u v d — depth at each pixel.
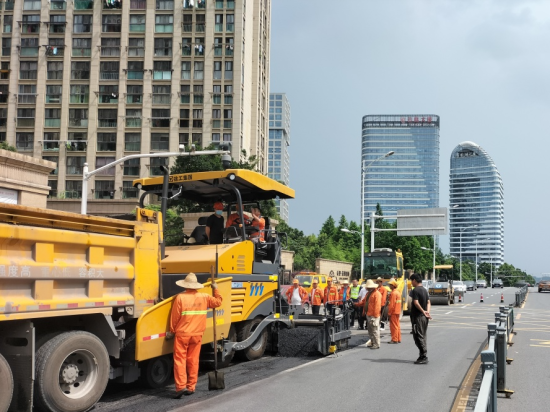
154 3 74.62
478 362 11.83
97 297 7.11
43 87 73.75
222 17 74.19
